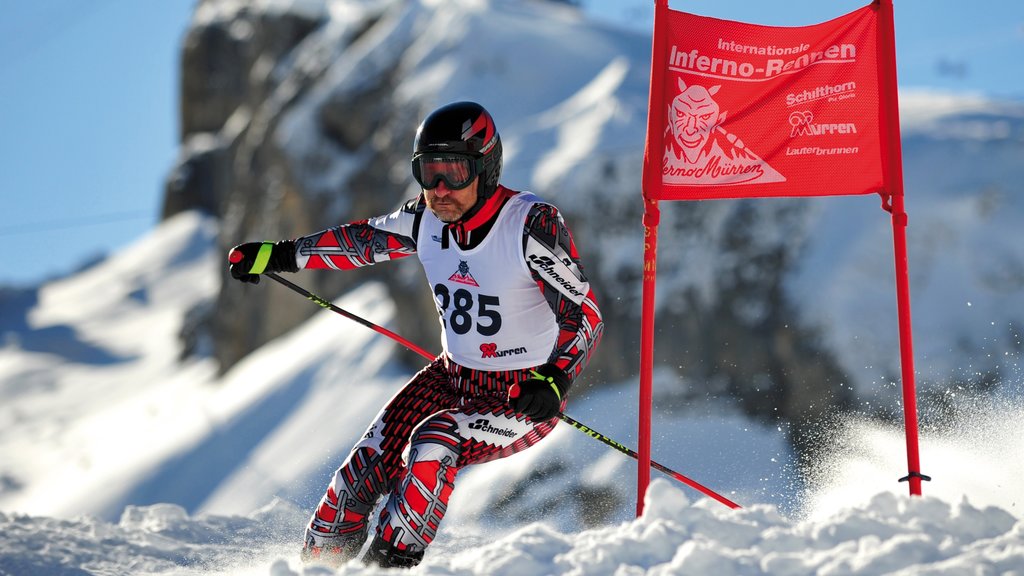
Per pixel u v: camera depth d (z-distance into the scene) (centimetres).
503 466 4869
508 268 1158
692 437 4938
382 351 8475
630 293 5966
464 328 1205
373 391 8044
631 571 941
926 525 983
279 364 9300
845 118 1427
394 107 9631
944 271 5091
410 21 10731
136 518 1919
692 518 1038
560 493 4597
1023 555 859
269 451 7856
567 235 1162
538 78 9406
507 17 10231
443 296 1220
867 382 4884
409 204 1248
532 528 1103
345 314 1381
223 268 11912
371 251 1276
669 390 5475
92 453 11144
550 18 10638
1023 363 4534
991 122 6078
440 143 1120
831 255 5438
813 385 5066
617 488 4450
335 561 1198
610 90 7506
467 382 1223
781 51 1435
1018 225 5100
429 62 9831
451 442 1145
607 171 6394
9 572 1425
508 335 1190
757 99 1437
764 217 5756
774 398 5147
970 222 5206
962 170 5488
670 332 5728
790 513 2562
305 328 10212
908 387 1376
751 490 3394
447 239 1193
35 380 16938
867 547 930
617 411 5409
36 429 14038
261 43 14850
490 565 999
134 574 1459
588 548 1007
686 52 1445
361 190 9575
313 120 10450
